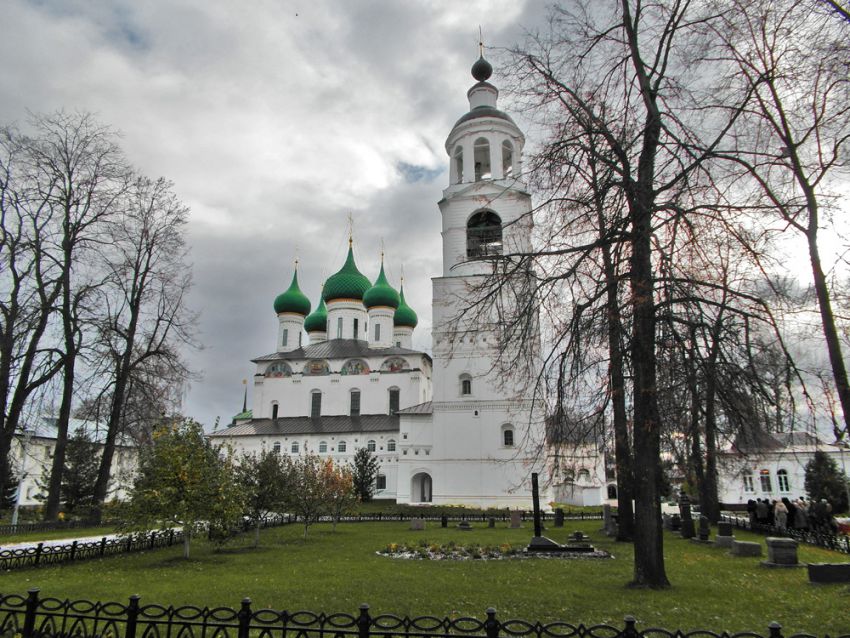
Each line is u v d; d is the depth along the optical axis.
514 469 45.91
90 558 19.66
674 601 12.16
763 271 12.55
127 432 33.38
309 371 69.38
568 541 23.67
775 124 13.85
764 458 17.44
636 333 12.66
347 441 62.78
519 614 11.28
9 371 26.77
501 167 50.06
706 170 12.91
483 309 15.66
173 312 34.47
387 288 72.06
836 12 12.51
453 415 47.94
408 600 12.63
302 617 11.24
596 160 13.87
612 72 14.77
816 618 10.84
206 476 20.55
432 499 47.00
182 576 16.08
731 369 12.74
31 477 54.38
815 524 24.53
